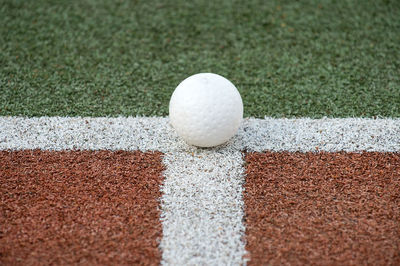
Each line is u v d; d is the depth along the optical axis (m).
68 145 1.35
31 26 1.56
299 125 1.38
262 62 1.50
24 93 1.43
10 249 1.24
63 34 1.55
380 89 1.44
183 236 1.25
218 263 1.23
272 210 1.27
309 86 1.45
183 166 1.32
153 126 1.38
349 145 1.35
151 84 1.46
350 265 1.22
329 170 1.32
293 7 1.61
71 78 1.46
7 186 1.30
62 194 1.29
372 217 1.27
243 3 1.62
